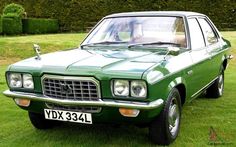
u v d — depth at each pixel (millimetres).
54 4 24344
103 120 4246
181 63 4711
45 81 4383
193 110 6254
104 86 4086
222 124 5488
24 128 5391
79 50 5219
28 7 24672
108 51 5000
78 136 5023
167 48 4941
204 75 5656
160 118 4375
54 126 5367
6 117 5918
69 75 4191
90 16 24203
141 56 4633
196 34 5742
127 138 4918
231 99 7012
